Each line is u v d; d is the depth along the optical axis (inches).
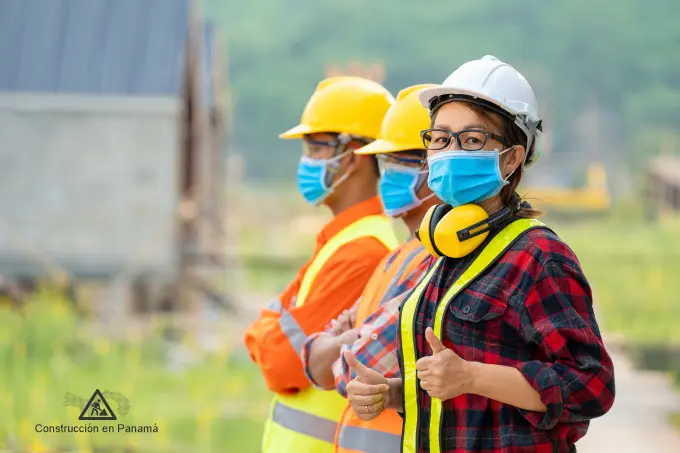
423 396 227.6
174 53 1346.0
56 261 1315.2
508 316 217.3
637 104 6865.2
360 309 284.4
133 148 1325.0
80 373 850.1
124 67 1332.4
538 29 7244.1
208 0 7416.3
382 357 253.6
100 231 1322.6
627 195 5413.4
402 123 280.4
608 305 1624.0
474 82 228.7
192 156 1434.5
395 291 266.8
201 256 1408.7
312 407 302.4
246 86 7047.2
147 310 1328.7
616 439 797.2
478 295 219.6
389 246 311.7
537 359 218.1
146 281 1322.6
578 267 217.8
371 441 265.6
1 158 1317.7
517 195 232.2
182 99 1387.8
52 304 1080.2
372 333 255.8
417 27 7372.1
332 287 304.2
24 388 728.3
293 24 7342.5
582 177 4766.2
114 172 1323.8
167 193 1325.0
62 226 1322.6
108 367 877.2
